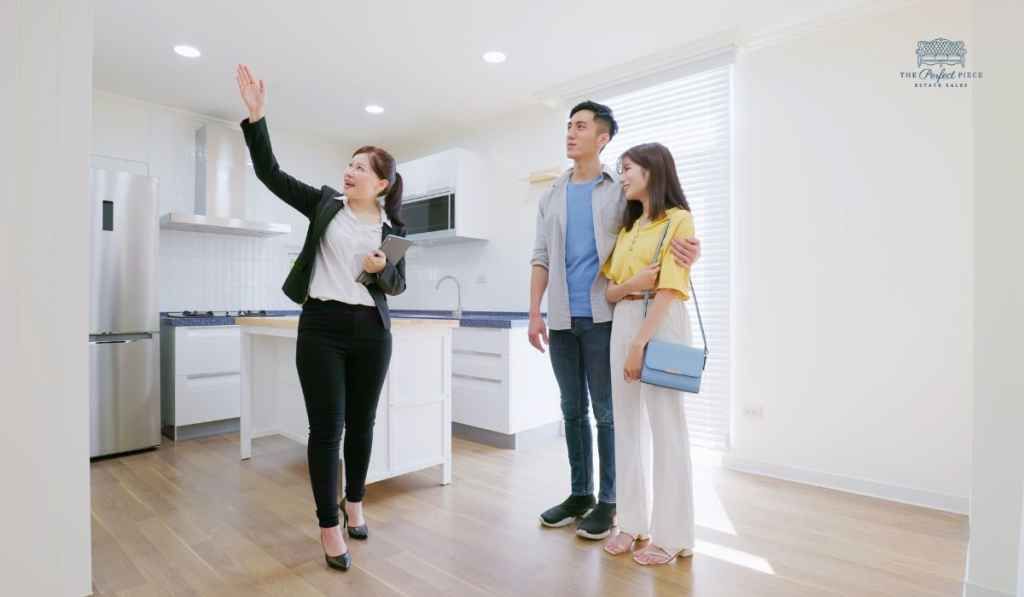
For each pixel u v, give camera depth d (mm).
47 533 1516
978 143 1580
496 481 2703
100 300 3117
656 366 1703
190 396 3551
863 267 2623
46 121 1533
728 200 3059
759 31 2889
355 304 1797
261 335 3160
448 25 2846
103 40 2996
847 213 2674
